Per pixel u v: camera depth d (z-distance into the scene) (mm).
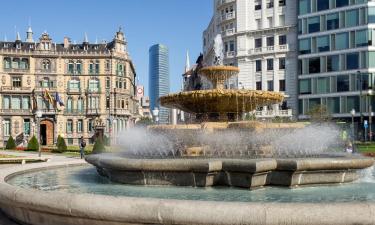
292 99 67062
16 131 86562
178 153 14727
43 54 87938
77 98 89438
